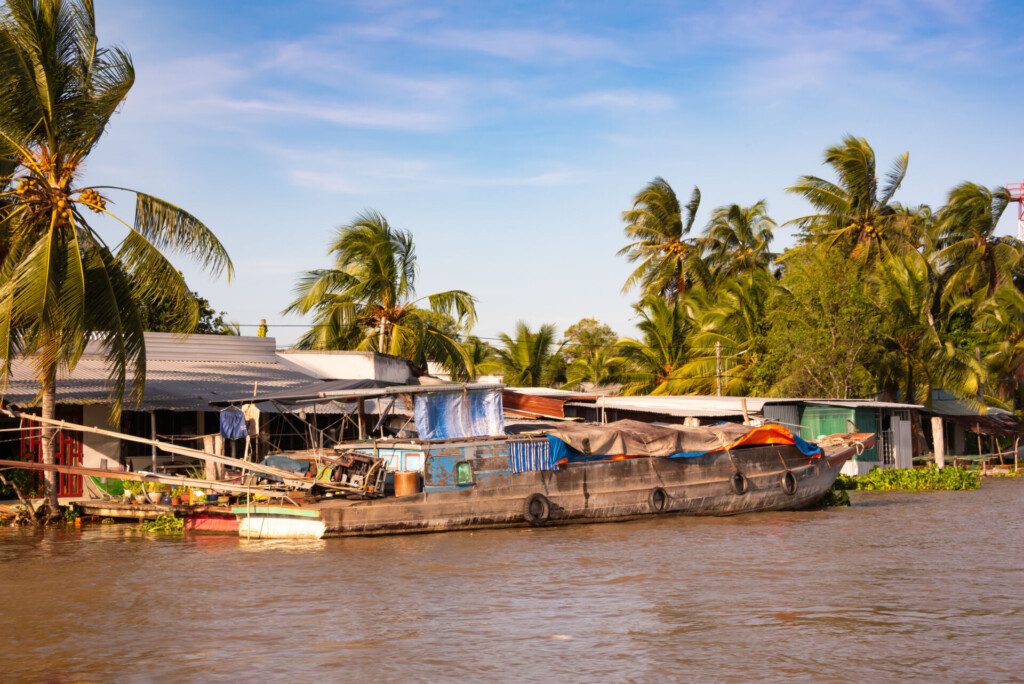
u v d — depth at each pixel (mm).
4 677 11695
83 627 13945
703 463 25656
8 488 27141
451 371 44031
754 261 62188
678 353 50594
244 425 24656
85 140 23719
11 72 21938
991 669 11625
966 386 44250
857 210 50250
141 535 23031
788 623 13789
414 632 13508
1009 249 51312
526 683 11312
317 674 11711
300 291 41469
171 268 24266
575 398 37125
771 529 23266
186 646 12914
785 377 44438
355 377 35438
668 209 59094
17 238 23641
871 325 43469
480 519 22953
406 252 43375
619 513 24406
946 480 35562
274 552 20219
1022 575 17141
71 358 23406
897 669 11656
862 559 18828
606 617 14234
